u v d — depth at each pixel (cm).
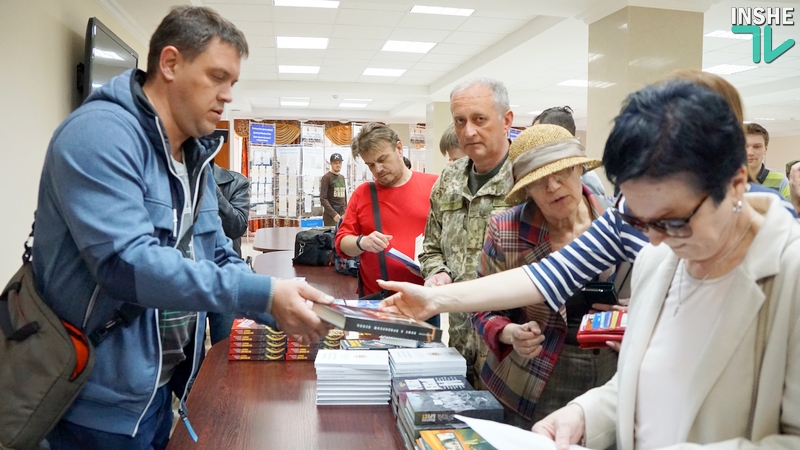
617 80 548
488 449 108
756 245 80
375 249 235
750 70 938
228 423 138
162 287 112
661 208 75
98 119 117
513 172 142
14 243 304
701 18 550
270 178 1416
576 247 132
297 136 1469
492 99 184
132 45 573
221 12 641
